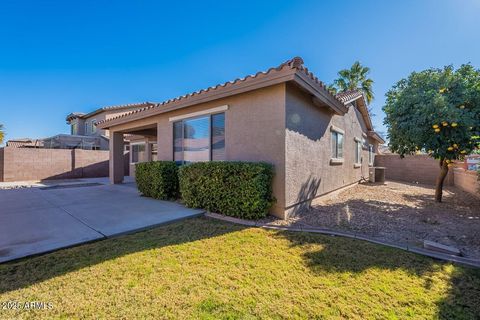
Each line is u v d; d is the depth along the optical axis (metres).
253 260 3.53
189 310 2.42
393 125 8.30
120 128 12.12
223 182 6.00
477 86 6.82
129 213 6.13
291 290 2.79
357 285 2.90
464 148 7.00
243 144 6.45
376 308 2.48
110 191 10.21
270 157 5.93
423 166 15.40
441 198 8.60
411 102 7.68
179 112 8.36
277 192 5.84
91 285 2.83
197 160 7.80
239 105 6.55
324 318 2.33
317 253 3.79
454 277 3.11
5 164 14.90
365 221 5.73
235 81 6.06
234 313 2.39
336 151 9.99
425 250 3.90
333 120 9.47
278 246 4.07
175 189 8.14
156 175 8.12
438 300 2.63
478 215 6.43
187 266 3.33
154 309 2.43
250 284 2.90
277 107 5.78
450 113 6.71
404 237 4.64
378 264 3.44
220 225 5.27
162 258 3.57
